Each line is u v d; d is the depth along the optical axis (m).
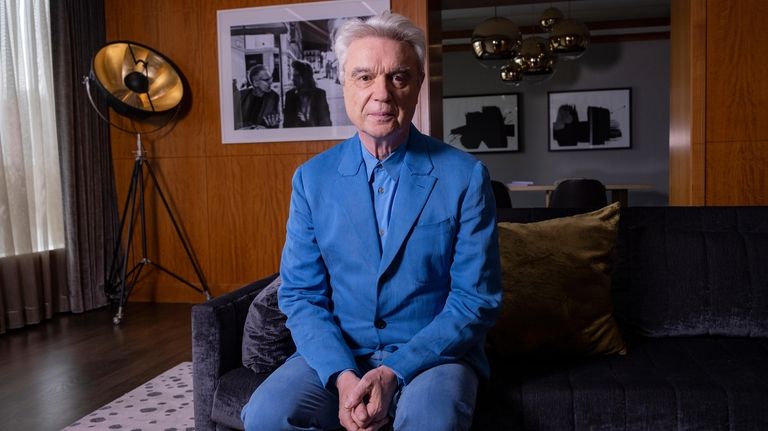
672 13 4.12
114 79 4.14
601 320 1.72
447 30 7.89
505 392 1.48
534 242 1.79
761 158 3.65
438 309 1.46
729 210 1.95
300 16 4.29
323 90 4.30
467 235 1.42
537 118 8.39
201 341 1.62
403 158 1.47
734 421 1.41
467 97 8.54
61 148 4.20
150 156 4.56
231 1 4.36
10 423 2.39
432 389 1.26
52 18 4.16
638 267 1.91
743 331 1.80
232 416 1.56
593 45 8.21
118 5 4.50
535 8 7.02
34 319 3.96
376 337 1.44
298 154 4.38
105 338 3.61
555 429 1.46
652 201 8.23
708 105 3.68
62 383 2.83
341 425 1.37
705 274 1.86
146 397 2.60
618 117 8.21
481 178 1.45
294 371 1.41
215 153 4.48
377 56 1.38
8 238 3.81
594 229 1.80
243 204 4.46
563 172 8.38
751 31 3.61
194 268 4.45
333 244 1.46
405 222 1.41
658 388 1.45
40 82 4.19
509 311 1.72
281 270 1.57
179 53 4.45
